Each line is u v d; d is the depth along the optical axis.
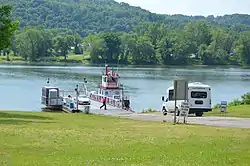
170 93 72.44
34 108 98.31
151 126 46.03
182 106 52.75
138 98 124.56
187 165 25.03
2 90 136.62
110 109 83.44
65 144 31.80
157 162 25.73
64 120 53.66
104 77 101.88
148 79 193.62
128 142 33.22
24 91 135.25
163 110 74.19
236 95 140.00
